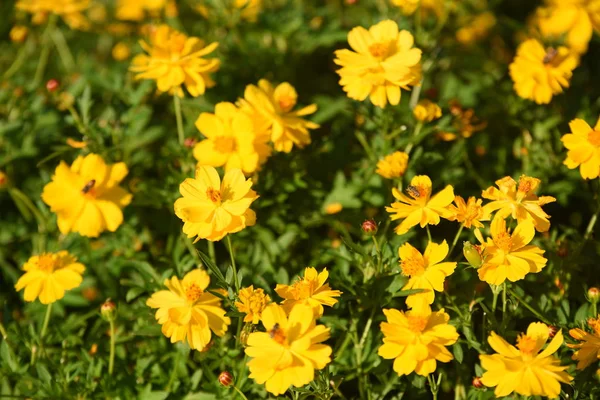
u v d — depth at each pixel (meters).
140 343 1.21
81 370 1.17
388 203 1.23
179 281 1.13
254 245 1.24
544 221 1.11
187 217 1.10
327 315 1.16
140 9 1.44
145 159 1.31
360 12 1.45
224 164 1.18
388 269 1.13
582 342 1.09
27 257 1.30
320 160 1.29
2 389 1.19
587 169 1.14
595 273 1.20
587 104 1.31
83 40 1.56
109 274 1.26
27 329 1.20
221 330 1.12
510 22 1.41
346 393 1.19
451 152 1.28
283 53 1.38
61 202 1.19
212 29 1.40
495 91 1.35
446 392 1.17
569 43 1.35
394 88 1.18
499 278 1.08
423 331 1.07
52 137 1.35
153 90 1.37
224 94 1.34
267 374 1.05
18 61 1.42
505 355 1.05
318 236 1.26
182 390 1.16
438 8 1.38
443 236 1.25
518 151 1.29
